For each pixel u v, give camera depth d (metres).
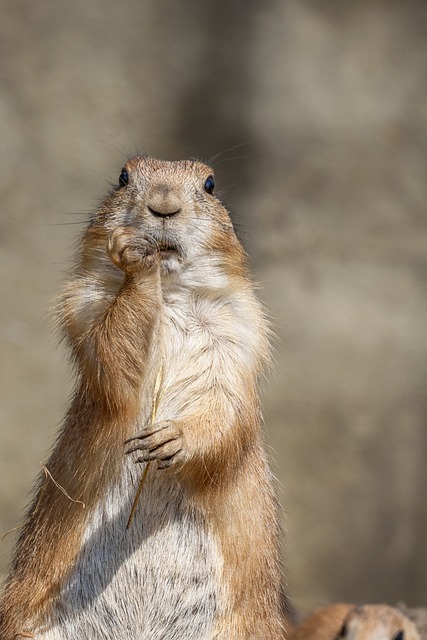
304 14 19.36
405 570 19.22
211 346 9.66
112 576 9.42
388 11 19.39
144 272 9.17
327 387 19.14
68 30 19.00
